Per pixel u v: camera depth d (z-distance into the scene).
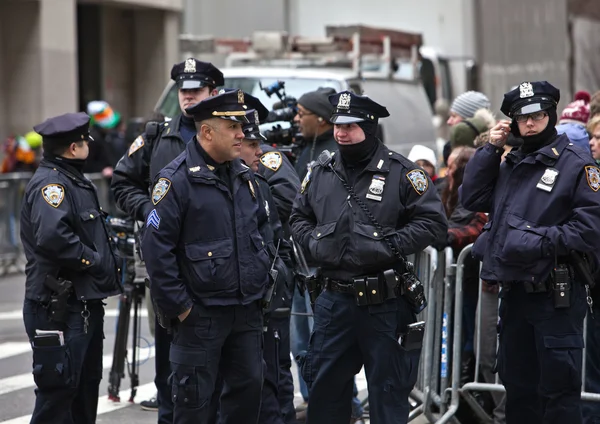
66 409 12.02
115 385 15.41
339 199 11.29
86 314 11.95
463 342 13.95
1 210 29.16
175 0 44.69
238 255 10.77
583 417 12.73
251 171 11.34
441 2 34.69
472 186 11.58
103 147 31.77
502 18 30.80
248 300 10.80
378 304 11.09
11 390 16.45
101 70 44.50
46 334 11.75
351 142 11.20
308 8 35.62
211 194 10.72
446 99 34.78
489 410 14.14
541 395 11.32
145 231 10.63
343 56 26.53
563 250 10.89
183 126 12.95
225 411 11.20
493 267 11.28
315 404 11.61
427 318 13.44
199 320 10.63
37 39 38.91
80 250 11.70
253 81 21.75
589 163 11.04
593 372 12.84
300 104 15.10
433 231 11.14
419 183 11.22
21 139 34.09
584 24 30.27
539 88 11.12
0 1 39.00
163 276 10.49
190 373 10.66
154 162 12.82
